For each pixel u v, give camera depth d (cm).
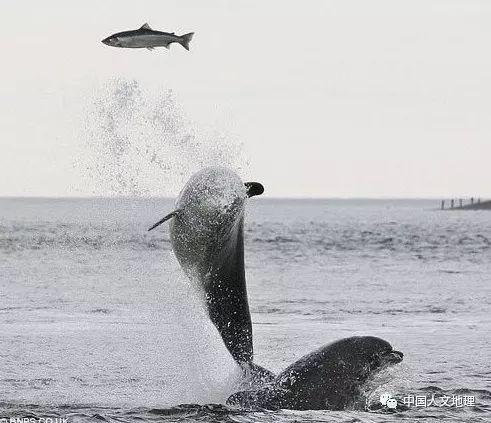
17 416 4703
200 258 4622
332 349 4675
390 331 7831
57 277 12494
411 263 16700
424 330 7931
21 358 6400
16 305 9394
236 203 4519
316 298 10444
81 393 5328
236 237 4641
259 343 7025
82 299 10006
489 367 6191
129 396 5225
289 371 4722
